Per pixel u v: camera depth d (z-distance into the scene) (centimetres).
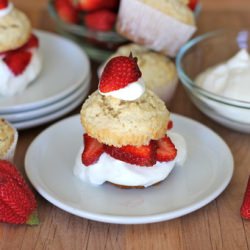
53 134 60
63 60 72
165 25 67
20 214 51
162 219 51
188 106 68
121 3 68
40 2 89
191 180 55
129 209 52
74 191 54
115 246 51
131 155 53
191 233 52
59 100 64
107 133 52
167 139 55
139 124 52
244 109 60
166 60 67
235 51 72
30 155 57
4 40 64
